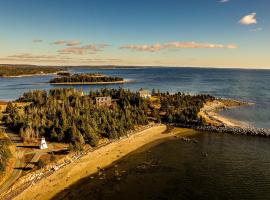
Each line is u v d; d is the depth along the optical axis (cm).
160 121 16512
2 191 7819
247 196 8006
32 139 12112
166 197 7975
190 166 10231
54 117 14288
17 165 9488
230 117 18975
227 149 12231
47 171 9194
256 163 10544
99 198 7906
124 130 13425
